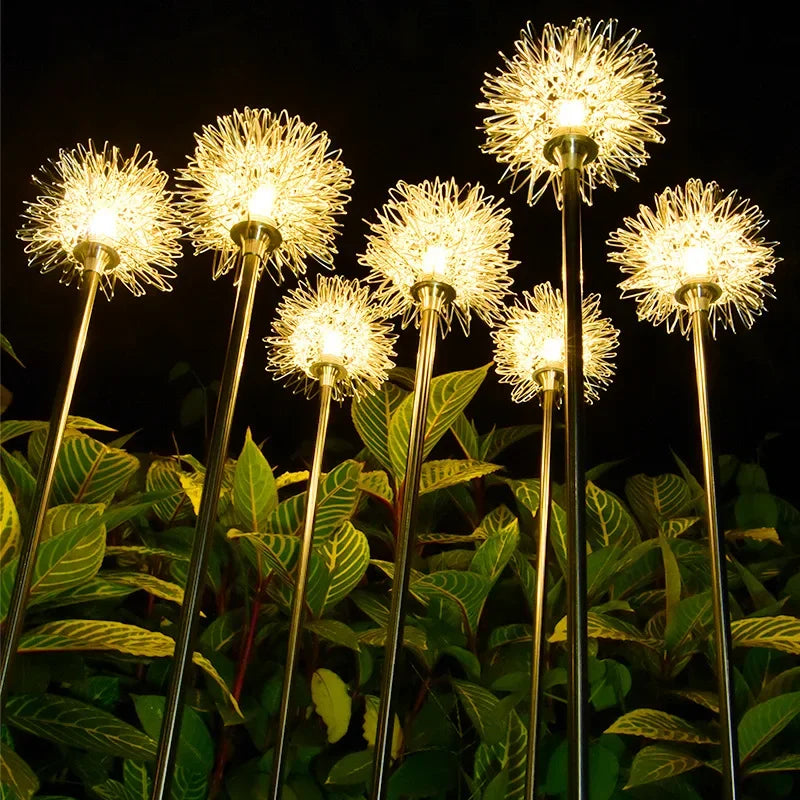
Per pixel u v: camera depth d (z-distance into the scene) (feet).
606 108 2.50
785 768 2.47
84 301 2.54
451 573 2.63
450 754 2.59
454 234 2.61
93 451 2.68
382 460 2.94
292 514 2.69
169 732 2.16
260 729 2.60
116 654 2.54
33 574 2.39
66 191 2.64
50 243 2.70
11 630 2.23
